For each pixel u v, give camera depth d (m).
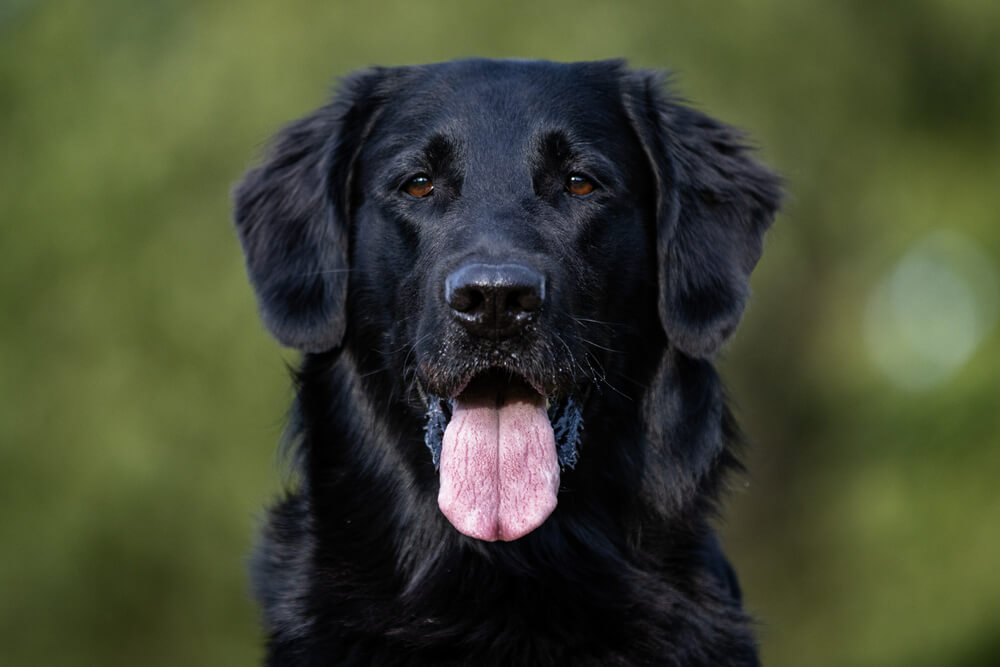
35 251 15.32
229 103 14.66
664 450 4.73
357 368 4.73
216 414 14.27
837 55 17.03
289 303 4.89
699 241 4.91
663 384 4.78
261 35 14.77
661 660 4.39
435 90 4.74
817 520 18.77
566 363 4.19
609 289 4.60
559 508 4.56
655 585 4.53
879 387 16.98
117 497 14.52
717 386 4.89
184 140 14.77
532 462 4.21
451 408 4.37
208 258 14.55
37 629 15.00
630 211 4.70
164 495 14.47
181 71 15.33
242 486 14.12
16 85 16.31
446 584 4.52
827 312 18.80
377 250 4.66
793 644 18.45
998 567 15.02
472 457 4.21
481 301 4.02
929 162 18.08
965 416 15.70
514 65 4.81
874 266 17.86
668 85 5.18
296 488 4.86
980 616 14.88
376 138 4.80
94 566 14.84
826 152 16.98
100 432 14.56
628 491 4.67
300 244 4.94
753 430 19.17
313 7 14.88
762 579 19.36
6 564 14.81
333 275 4.81
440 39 14.46
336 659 4.44
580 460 4.59
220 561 14.50
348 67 14.42
